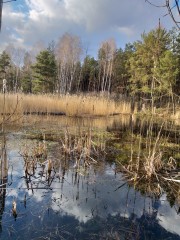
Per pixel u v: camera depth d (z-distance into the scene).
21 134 7.72
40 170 4.79
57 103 14.02
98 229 2.87
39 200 3.52
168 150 6.96
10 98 10.80
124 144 7.42
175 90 19.58
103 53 40.50
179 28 2.12
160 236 2.79
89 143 5.85
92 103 14.98
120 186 4.23
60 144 6.71
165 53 21.09
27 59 46.06
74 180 4.39
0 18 2.69
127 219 3.15
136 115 18.31
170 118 14.02
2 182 3.75
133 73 28.23
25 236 2.64
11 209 3.21
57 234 2.71
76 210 3.30
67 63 36.88
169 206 3.61
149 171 4.58
